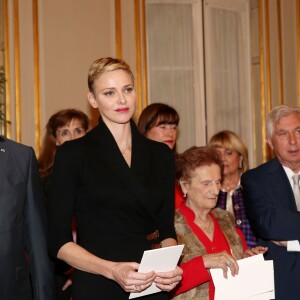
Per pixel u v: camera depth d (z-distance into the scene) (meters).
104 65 2.80
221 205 4.30
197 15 7.68
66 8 6.89
